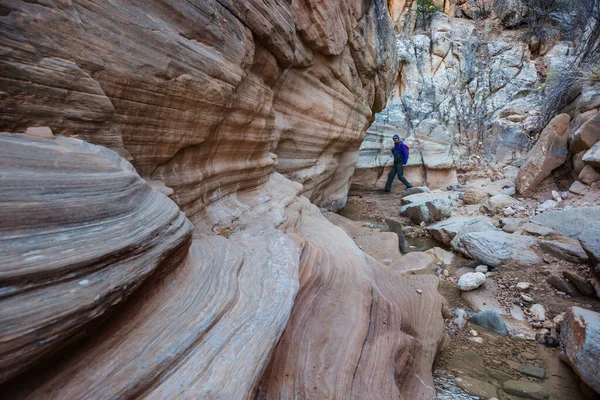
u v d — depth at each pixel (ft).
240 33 10.41
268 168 16.21
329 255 12.18
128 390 3.82
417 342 10.68
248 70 11.50
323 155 28.48
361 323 8.91
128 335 4.44
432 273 19.25
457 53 54.70
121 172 5.23
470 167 46.42
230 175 12.40
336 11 20.92
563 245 18.67
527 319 14.43
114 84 6.20
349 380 7.18
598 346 9.53
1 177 3.51
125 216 4.77
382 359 8.37
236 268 7.42
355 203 40.01
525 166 31.86
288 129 20.35
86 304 3.61
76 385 3.63
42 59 4.83
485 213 29.45
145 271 4.60
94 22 5.62
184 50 7.70
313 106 22.74
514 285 16.93
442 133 47.62
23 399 3.29
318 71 22.11
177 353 4.52
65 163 4.40
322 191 31.50
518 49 55.11
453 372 10.94
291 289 7.30
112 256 4.14
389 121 49.55
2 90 4.34
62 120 5.23
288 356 7.20
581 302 15.08
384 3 32.81
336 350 7.82
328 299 9.69
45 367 3.57
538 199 29.84
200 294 5.82
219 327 5.41
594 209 22.22
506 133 46.39
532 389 10.00
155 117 7.53
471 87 53.72
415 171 47.91
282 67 14.92
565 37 52.60
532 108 47.85
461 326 13.93
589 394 9.69
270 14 12.15
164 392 4.08
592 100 31.17
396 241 23.61
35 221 3.58
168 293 5.47
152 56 6.84
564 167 30.04
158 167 8.49
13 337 2.96
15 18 4.45
